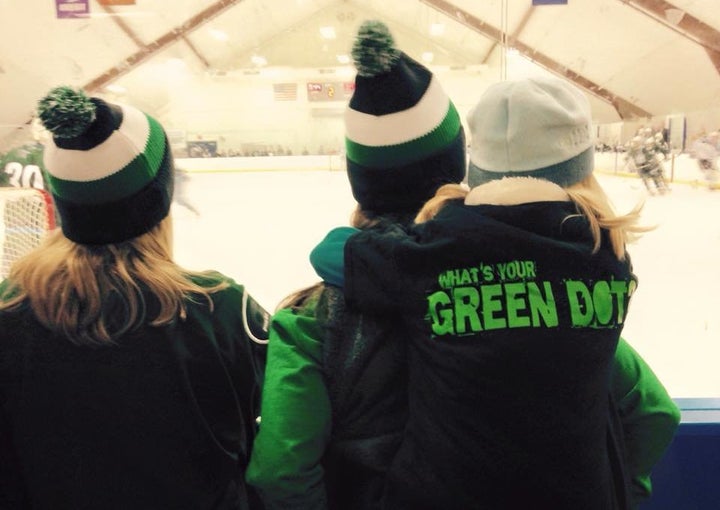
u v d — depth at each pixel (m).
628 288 0.74
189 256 4.46
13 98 7.59
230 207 7.24
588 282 0.70
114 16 8.34
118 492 0.77
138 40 9.21
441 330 0.69
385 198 0.84
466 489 0.66
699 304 3.07
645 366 0.91
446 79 13.12
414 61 0.83
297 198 8.09
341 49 15.46
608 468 0.71
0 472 0.79
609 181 9.60
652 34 8.12
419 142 0.79
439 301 0.69
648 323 2.76
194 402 0.78
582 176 0.79
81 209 0.74
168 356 0.76
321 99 15.43
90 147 0.71
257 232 5.50
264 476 0.76
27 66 7.60
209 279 0.85
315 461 0.78
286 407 0.76
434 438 0.68
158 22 9.43
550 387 0.66
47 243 0.80
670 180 9.26
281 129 14.78
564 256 0.70
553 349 0.67
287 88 15.09
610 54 8.59
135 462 0.76
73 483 0.76
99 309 0.74
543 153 0.76
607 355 0.70
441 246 0.70
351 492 0.79
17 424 0.76
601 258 0.72
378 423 0.76
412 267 0.71
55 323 0.73
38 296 0.74
